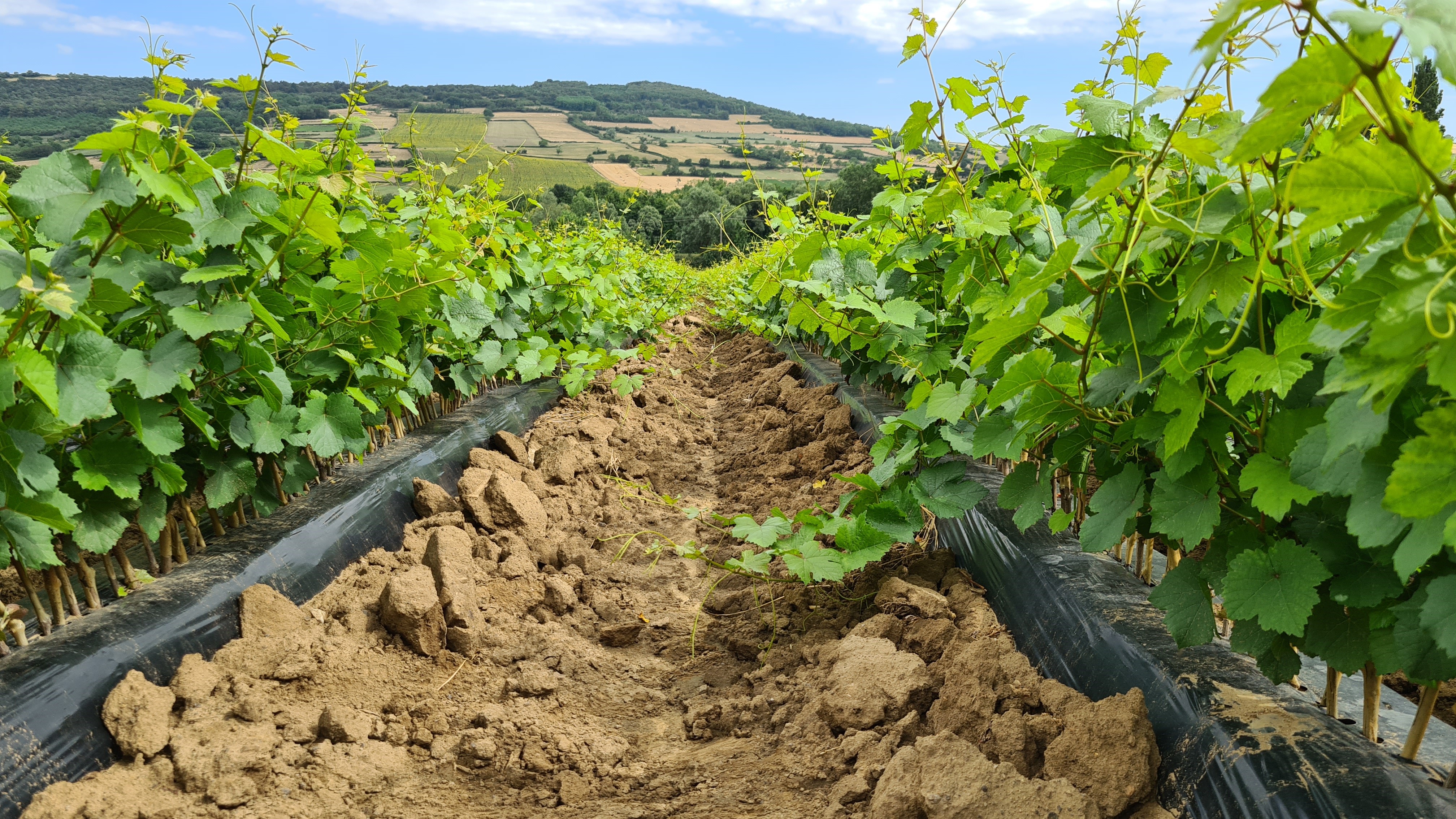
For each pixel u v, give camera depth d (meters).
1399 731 2.06
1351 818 1.72
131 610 2.82
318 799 2.42
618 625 3.60
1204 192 2.16
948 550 3.84
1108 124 2.47
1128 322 2.06
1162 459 2.10
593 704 3.14
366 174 4.07
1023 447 2.77
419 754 2.71
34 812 2.11
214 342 3.11
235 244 3.21
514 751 2.71
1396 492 1.24
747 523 3.69
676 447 6.99
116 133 2.46
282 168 3.90
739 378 10.69
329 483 4.20
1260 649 2.01
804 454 5.75
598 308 8.88
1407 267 1.19
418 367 5.12
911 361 4.00
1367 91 1.17
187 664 2.73
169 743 2.46
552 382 7.82
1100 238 2.22
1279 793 1.86
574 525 4.79
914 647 3.13
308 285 3.77
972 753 2.27
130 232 2.68
